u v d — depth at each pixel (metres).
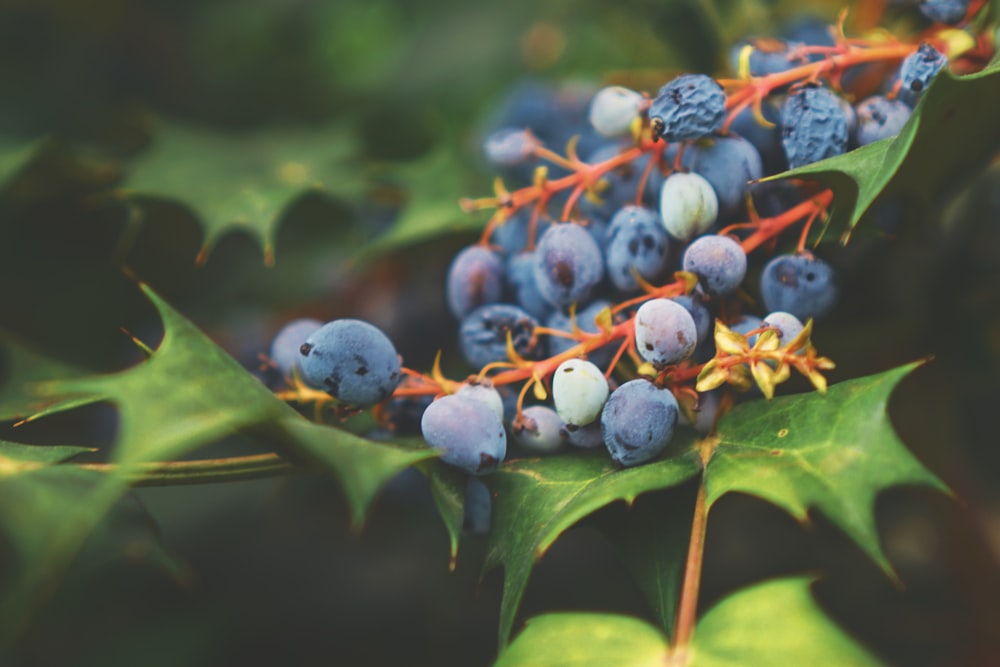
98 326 0.41
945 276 0.32
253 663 0.37
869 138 0.28
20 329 0.40
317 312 0.37
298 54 0.55
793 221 0.28
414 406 0.28
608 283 0.29
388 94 0.49
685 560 0.27
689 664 0.25
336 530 0.39
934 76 0.27
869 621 0.36
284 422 0.26
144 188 0.35
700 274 0.27
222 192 0.35
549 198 0.29
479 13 0.50
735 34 0.35
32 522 0.24
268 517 0.39
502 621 0.26
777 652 0.25
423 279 0.35
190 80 0.52
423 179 0.36
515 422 0.28
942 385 0.33
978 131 0.28
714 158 0.28
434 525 0.37
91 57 0.50
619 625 0.26
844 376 0.32
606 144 0.33
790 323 0.27
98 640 0.36
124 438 0.24
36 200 0.38
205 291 0.42
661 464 0.27
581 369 0.27
